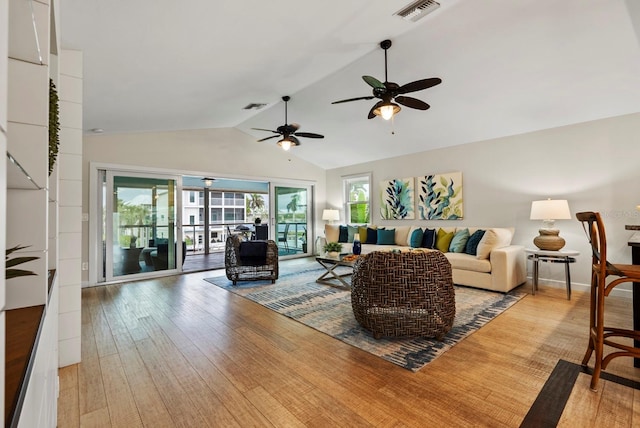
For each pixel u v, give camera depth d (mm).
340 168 7656
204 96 3824
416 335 2506
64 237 2217
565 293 3973
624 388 1861
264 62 3072
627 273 1736
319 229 7895
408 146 5852
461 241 4797
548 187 4430
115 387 1925
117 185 4941
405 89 2881
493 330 2762
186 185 8852
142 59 2541
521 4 2473
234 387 1917
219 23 2184
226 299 3859
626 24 2562
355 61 3424
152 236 5270
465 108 4262
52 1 1298
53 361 1304
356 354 2334
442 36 2900
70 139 2258
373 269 2455
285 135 4555
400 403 1744
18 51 983
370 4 2314
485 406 1709
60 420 1621
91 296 4043
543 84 3523
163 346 2506
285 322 3031
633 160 3770
